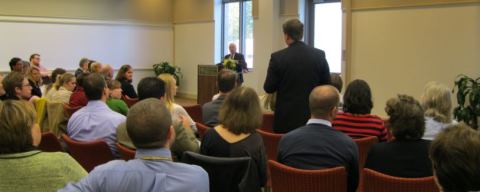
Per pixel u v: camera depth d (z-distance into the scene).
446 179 1.24
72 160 1.81
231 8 11.40
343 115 3.22
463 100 6.30
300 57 3.71
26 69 6.64
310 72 3.72
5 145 1.70
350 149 2.48
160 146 1.60
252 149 2.62
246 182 2.35
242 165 2.33
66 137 3.06
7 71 10.12
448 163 1.23
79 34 11.10
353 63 7.95
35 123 1.86
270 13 9.64
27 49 10.38
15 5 10.18
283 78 3.75
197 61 12.03
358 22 7.84
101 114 3.11
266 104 4.78
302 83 3.72
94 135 3.06
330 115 2.55
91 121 3.08
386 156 2.38
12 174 1.70
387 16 7.46
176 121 2.80
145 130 1.56
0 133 1.69
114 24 11.62
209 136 2.71
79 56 11.12
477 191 1.22
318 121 2.55
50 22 10.66
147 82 3.22
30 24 10.39
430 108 3.09
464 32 6.66
